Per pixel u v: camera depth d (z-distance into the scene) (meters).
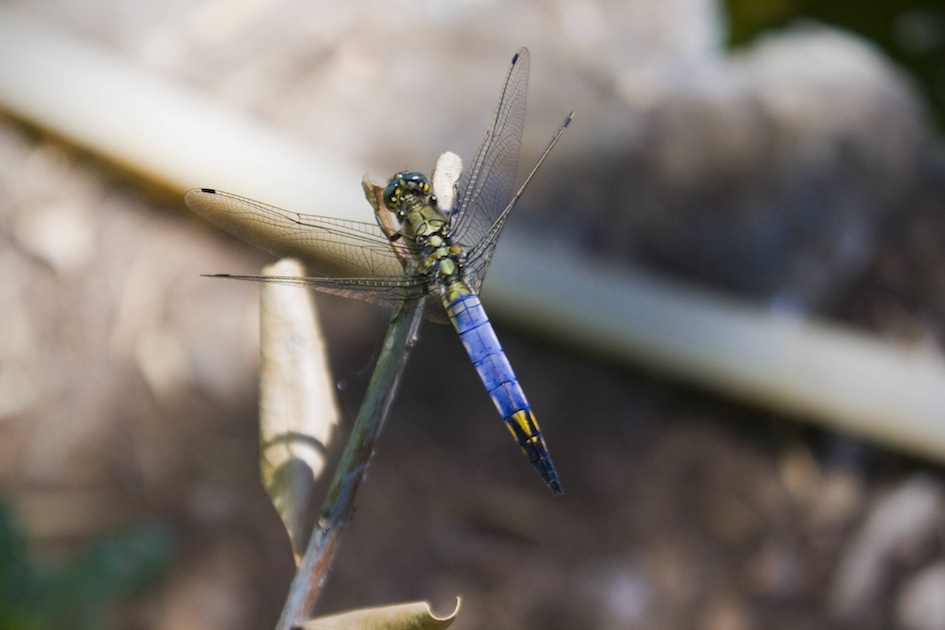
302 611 0.74
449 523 0.87
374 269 0.77
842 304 0.91
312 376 0.75
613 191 0.91
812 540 0.88
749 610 0.87
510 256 0.90
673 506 0.88
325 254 0.77
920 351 0.90
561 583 0.86
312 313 0.75
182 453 0.87
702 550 0.87
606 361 0.90
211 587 0.85
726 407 0.90
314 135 0.91
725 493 0.88
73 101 0.91
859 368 0.89
